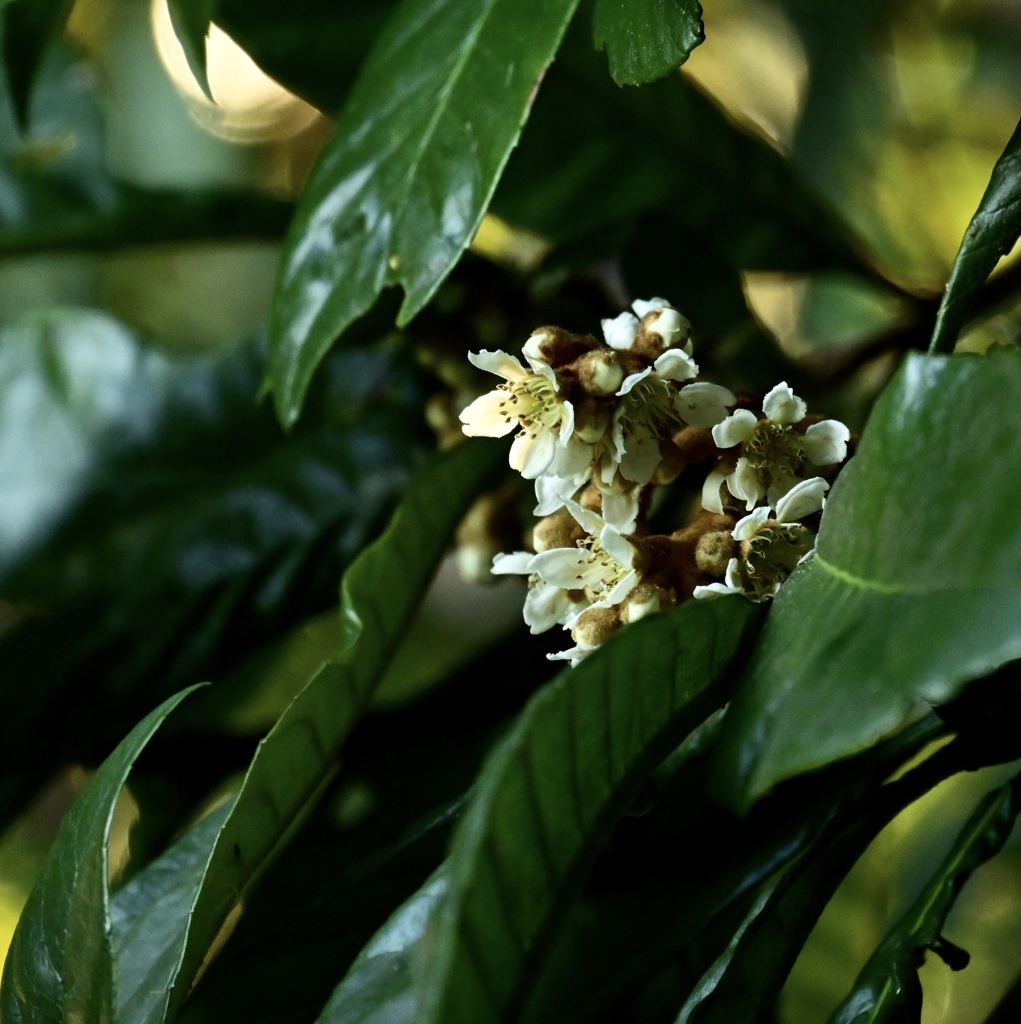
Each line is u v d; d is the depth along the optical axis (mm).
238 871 566
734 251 674
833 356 671
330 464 681
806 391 661
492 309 648
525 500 639
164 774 667
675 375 566
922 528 525
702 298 657
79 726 671
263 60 658
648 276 656
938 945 555
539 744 524
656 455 568
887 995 550
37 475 691
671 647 540
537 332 570
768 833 568
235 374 693
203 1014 572
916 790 561
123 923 578
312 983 575
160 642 676
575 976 559
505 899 520
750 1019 552
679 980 558
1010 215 554
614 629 563
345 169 596
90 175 692
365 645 589
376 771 634
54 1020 556
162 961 570
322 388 686
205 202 689
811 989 679
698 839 568
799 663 532
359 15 652
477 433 571
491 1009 522
